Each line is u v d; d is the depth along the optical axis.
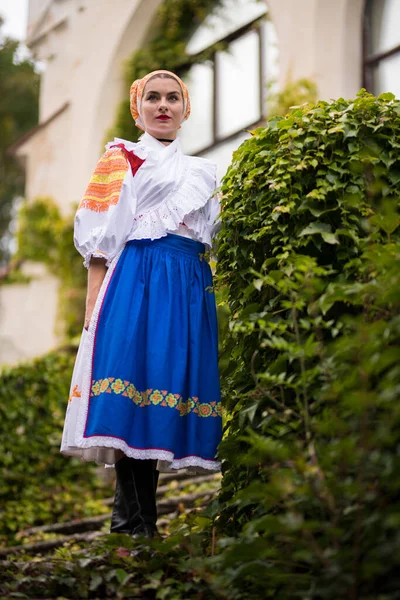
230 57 8.08
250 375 2.81
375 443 1.86
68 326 9.12
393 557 1.77
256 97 7.66
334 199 2.69
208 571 2.33
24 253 9.70
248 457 2.52
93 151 9.16
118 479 2.83
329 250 2.70
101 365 2.77
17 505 6.12
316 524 1.88
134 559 2.51
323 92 6.49
